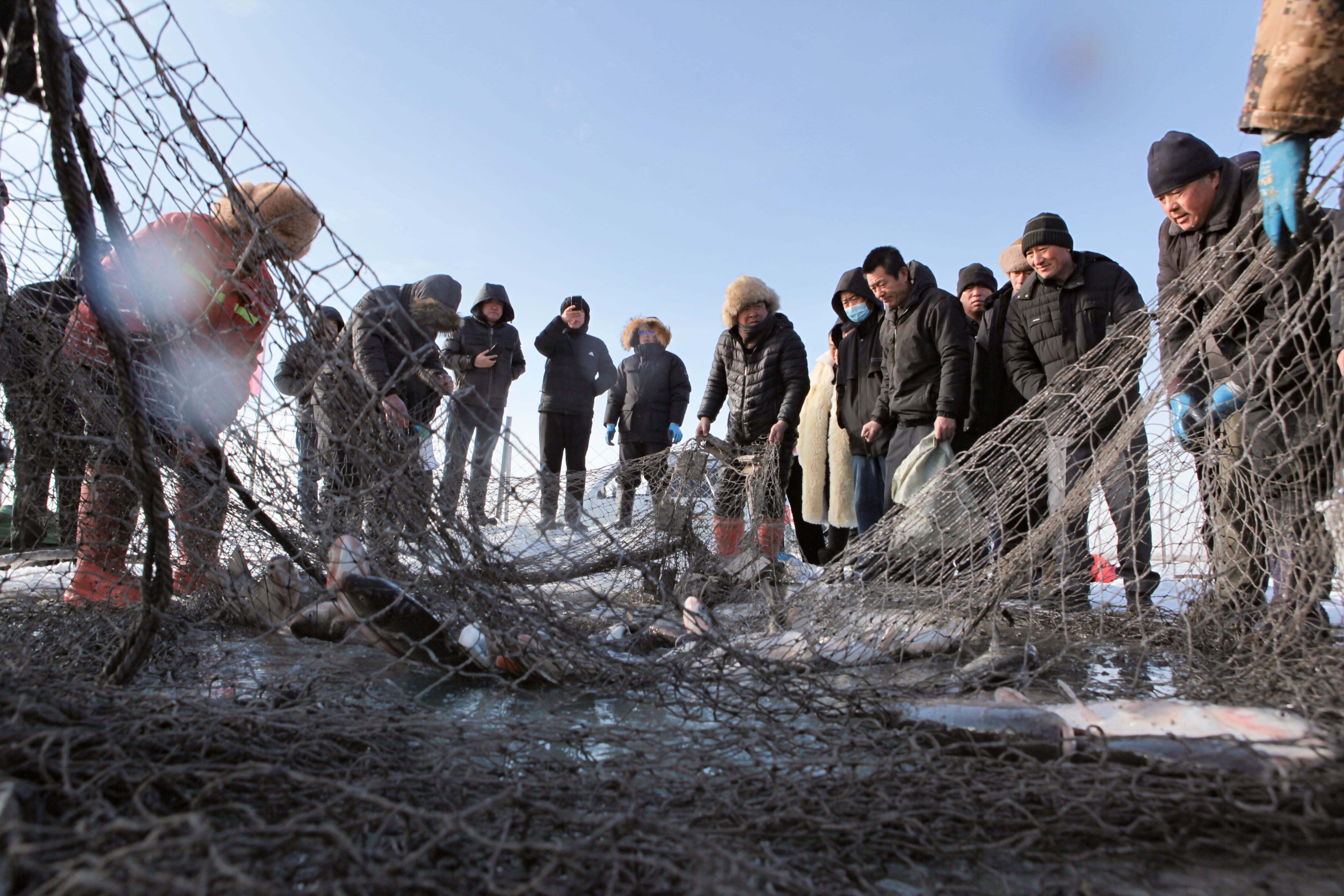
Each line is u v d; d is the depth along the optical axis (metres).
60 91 1.73
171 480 3.38
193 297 2.40
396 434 2.48
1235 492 3.16
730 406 7.26
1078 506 3.38
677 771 1.70
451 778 1.48
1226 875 1.42
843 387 6.09
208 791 1.27
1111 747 1.75
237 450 3.18
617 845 1.26
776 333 6.82
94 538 3.57
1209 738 1.66
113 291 2.17
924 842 1.45
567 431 9.12
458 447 2.68
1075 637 3.74
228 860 1.14
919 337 5.35
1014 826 1.53
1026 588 3.49
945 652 3.22
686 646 2.96
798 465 7.43
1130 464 3.68
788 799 1.54
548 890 1.12
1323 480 2.73
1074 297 4.89
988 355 5.71
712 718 2.30
